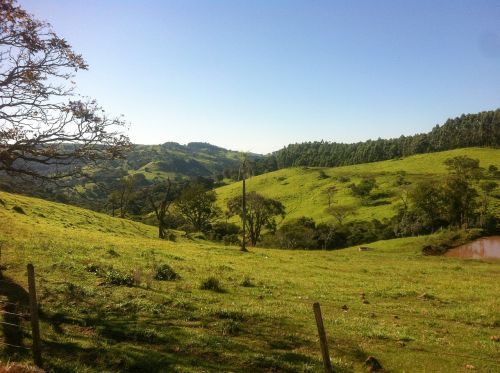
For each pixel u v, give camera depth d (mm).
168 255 32125
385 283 27688
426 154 179750
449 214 87562
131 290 16766
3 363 8656
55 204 62469
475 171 108562
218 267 28578
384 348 12508
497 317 17750
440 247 64688
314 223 98188
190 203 93125
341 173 167125
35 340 8875
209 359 10453
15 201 50781
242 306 16469
